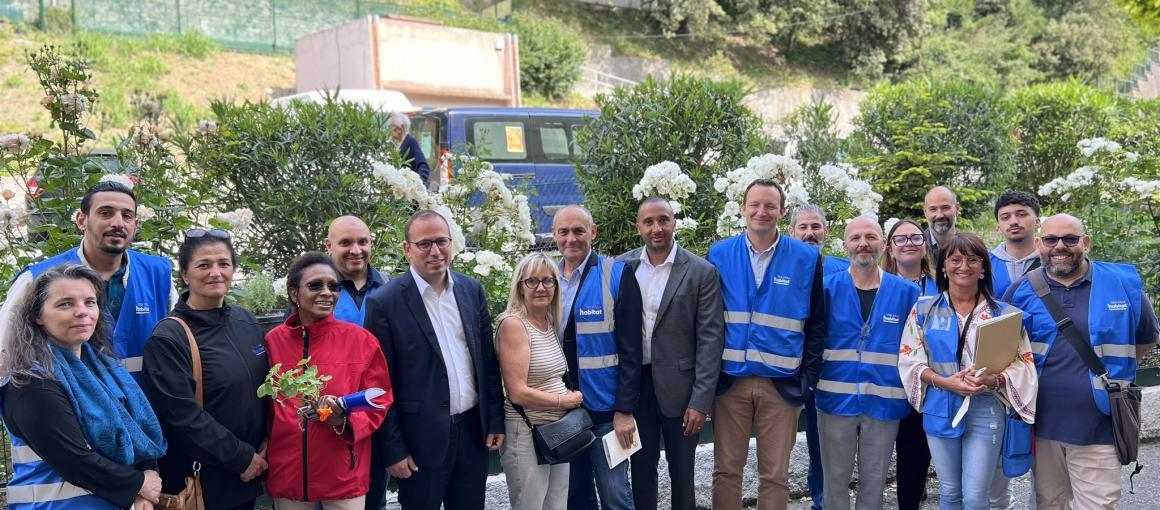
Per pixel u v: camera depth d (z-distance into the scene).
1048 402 4.59
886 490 6.07
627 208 7.03
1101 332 4.52
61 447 3.07
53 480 3.17
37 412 3.06
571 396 4.33
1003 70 42.47
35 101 19.98
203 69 24.70
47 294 3.13
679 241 6.78
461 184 6.50
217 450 3.46
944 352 4.55
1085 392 4.50
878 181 11.34
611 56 36.12
